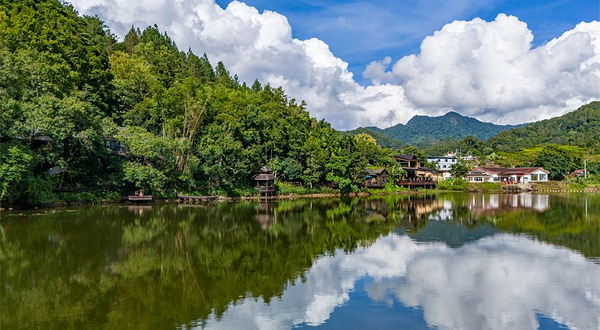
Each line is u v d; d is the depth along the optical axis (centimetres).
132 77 6862
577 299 1508
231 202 5522
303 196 6975
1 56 3469
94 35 8331
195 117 6003
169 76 8756
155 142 4738
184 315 1323
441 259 2130
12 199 3475
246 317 1316
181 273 1817
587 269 1919
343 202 5912
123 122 6106
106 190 4672
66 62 4972
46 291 1538
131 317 1296
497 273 1855
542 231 3052
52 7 6156
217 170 5712
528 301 1488
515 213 4334
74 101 3834
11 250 2183
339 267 1964
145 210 4100
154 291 1560
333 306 1430
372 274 1841
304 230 3095
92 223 3102
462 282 1720
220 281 1706
